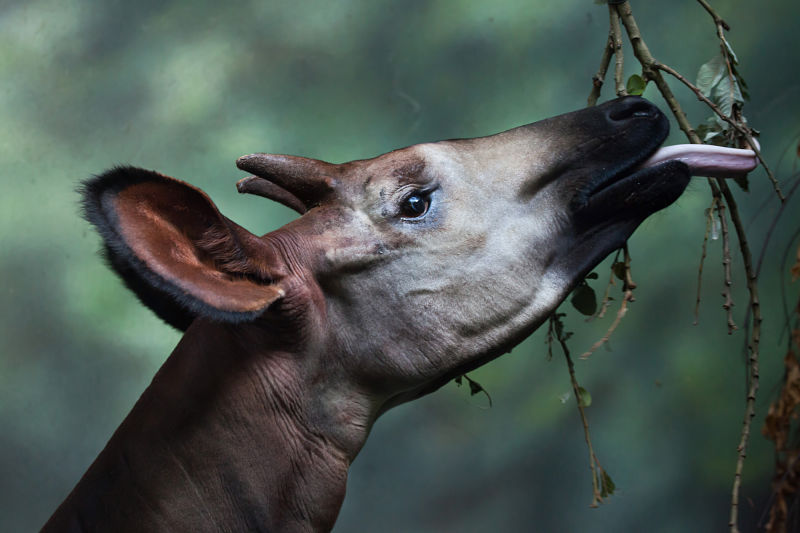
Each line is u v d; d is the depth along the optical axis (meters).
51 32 12.52
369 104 12.49
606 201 3.54
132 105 12.38
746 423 4.02
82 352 12.27
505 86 12.45
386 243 3.45
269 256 3.23
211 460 3.27
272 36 12.57
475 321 3.47
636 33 4.14
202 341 3.38
